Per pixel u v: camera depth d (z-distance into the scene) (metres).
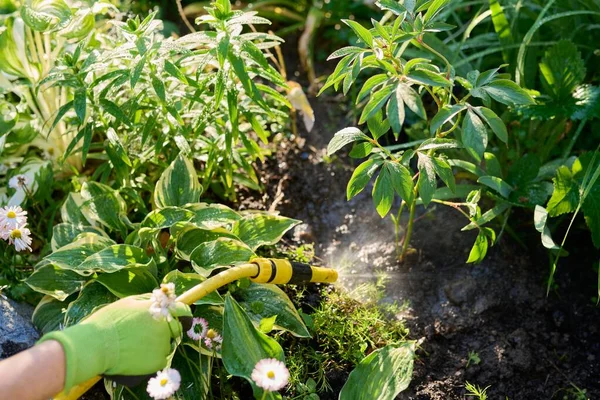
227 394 1.19
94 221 1.32
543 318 1.30
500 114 1.48
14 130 1.37
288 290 1.31
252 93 1.23
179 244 1.25
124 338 0.98
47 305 1.22
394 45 1.15
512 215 1.40
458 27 1.67
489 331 1.29
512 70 1.47
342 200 1.48
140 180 1.38
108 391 1.14
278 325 1.20
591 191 1.26
